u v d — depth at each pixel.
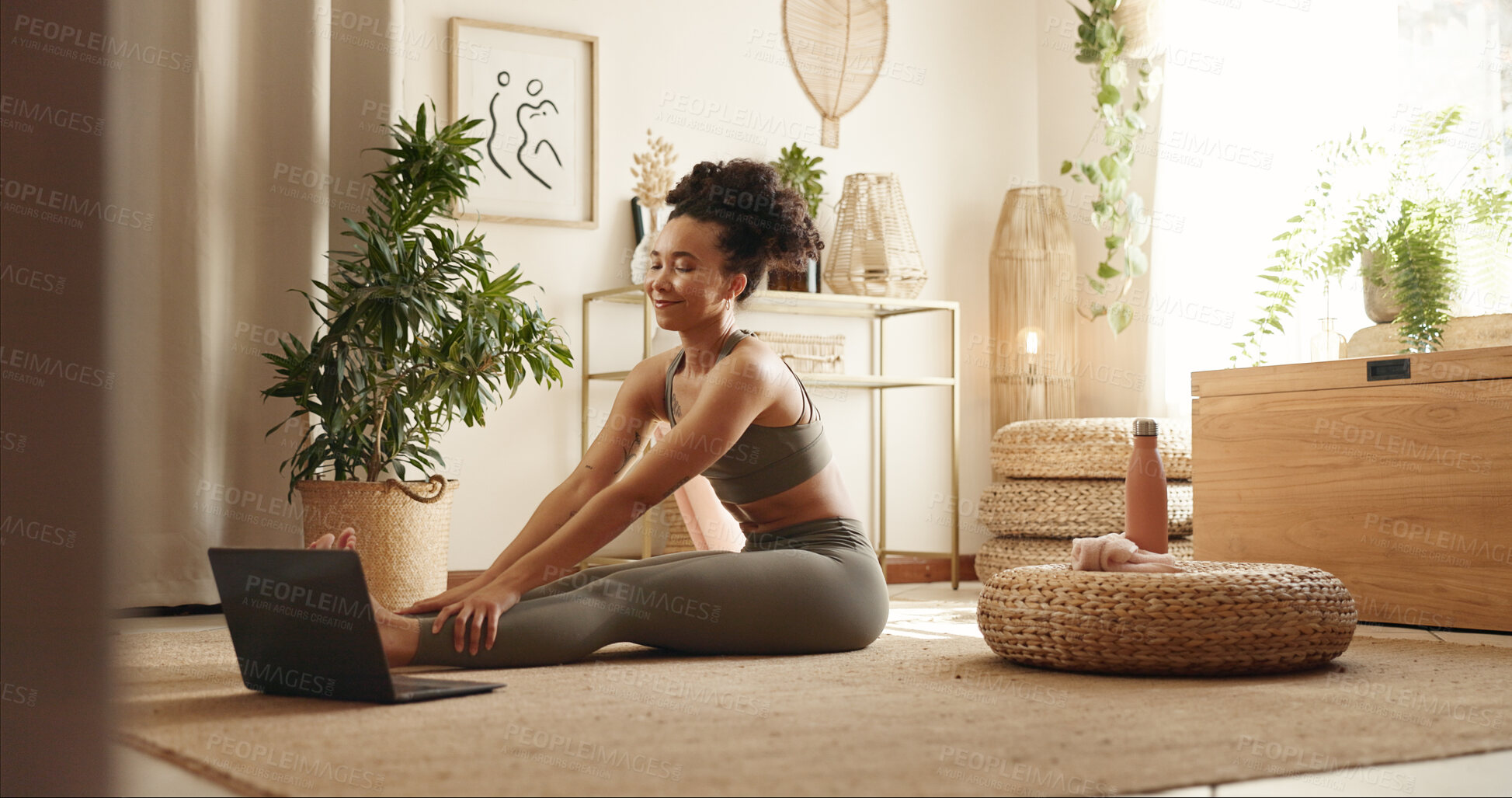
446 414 3.00
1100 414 3.85
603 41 3.41
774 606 1.75
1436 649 1.96
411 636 1.51
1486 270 2.69
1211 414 2.77
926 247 3.89
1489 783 0.99
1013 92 4.07
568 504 1.84
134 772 1.01
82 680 0.61
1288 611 1.59
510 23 3.27
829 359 3.58
